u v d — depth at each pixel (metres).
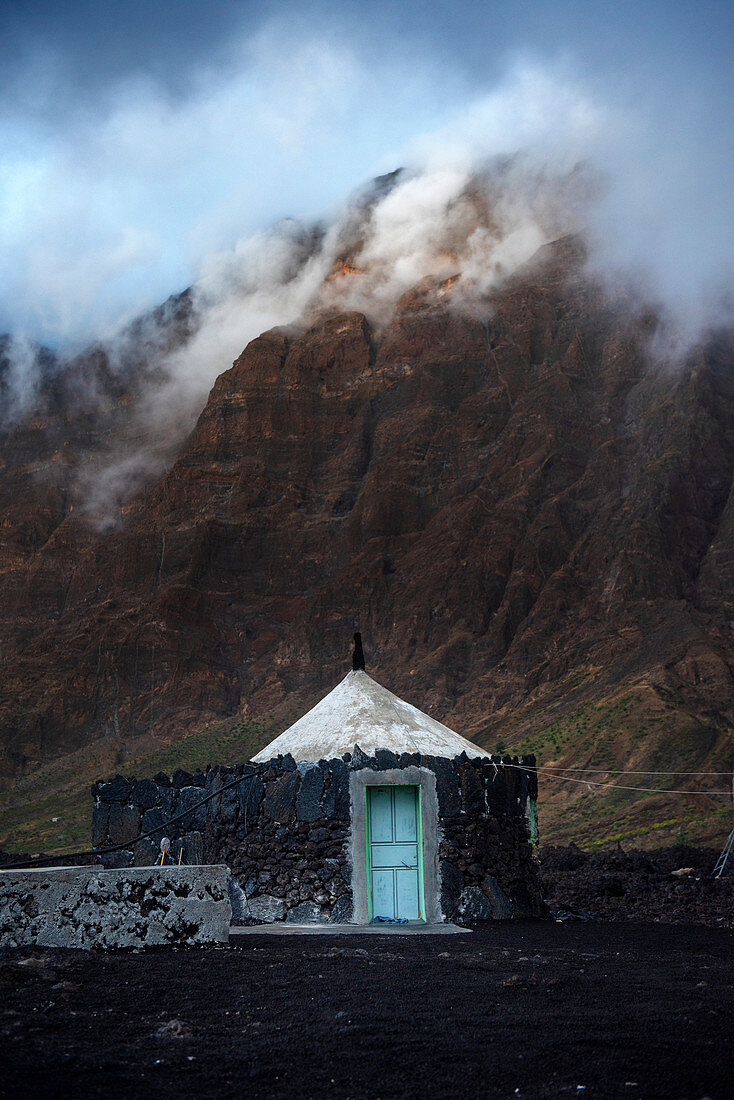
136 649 138.38
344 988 8.49
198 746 116.38
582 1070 6.09
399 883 16.42
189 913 10.63
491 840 17.14
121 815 18.06
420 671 114.75
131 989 8.17
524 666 107.56
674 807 63.91
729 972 10.30
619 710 81.56
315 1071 6.07
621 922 17.56
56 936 9.95
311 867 16.28
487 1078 5.94
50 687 142.50
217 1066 6.14
